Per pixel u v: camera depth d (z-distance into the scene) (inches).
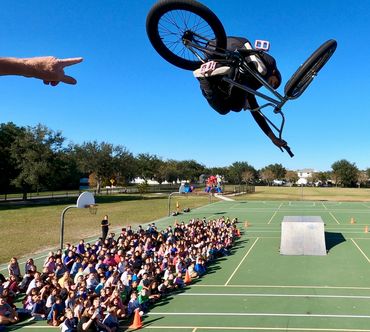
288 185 7864.2
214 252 1248.2
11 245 1379.2
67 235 1599.4
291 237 1311.5
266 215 2354.8
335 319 710.5
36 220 2031.3
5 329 665.0
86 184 4173.2
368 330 658.8
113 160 4274.1
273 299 830.5
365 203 3223.4
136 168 4852.4
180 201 3348.9
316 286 926.4
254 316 730.8
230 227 1617.9
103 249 972.6
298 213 2455.7
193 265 1010.7
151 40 193.3
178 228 1440.7
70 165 3892.7
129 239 1160.2
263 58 196.9
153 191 4638.3
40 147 3065.9
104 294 716.7
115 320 660.7
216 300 827.4
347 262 1176.2
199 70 196.2
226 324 691.4
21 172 3093.0
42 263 1128.8
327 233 1696.6
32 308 713.0
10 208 2605.8
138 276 830.5
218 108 214.5
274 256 1270.9
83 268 880.9
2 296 714.8
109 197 3750.0
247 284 948.6
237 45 195.8
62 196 3602.4
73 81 84.3
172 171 5625.0
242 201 3388.3
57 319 678.5
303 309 766.5
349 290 891.4
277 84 200.8
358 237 1594.5
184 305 797.2
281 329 665.6
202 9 175.9
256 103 214.8
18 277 869.2
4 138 3189.0
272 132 219.6
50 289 727.1
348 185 7130.9
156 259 1003.9
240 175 7194.9
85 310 627.8
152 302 808.9
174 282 904.3
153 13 180.1
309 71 181.2
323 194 4507.9
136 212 2480.3
